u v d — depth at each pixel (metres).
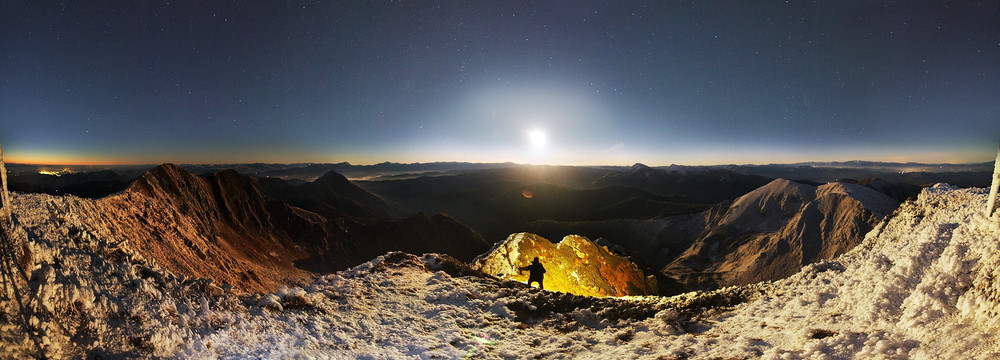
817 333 7.12
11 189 9.89
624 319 10.46
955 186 14.24
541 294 12.55
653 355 7.68
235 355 6.28
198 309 7.13
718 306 10.46
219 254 26.19
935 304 6.34
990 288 5.64
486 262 25.12
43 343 4.64
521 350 8.72
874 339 6.15
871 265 8.84
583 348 8.71
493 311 11.48
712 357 7.04
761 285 11.17
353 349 8.04
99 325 5.39
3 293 4.79
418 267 15.62
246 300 8.91
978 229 7.13
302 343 7.60
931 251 7.83
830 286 9.47
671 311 10.23
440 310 11.33
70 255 6.36
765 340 7.54
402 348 8.55
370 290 12.54
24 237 5.85
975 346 4.91
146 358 5.27
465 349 8.69
